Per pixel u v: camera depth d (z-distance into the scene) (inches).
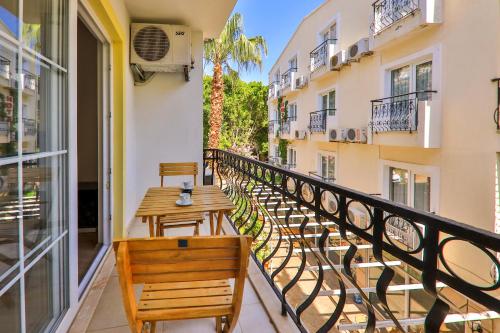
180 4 151.4
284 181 89.4
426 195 222.1
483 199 174.4
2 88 46.2
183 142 190.9
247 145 759.1
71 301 72.3
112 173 132.0
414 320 126.0
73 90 73.5
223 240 48.5
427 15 199.8
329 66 336.5
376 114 263.4
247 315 80.7
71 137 72.6
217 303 55.7
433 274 37.4
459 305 161.5
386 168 265.4
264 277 97.7
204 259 48.6
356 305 212.2
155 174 188.5
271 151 647.1
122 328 74.0
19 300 50.3
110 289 91.9
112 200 131.3
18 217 50.4
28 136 54.5
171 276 47.9
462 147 187.9
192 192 120.0
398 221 208.4
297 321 71.6
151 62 161.6
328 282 236.1
